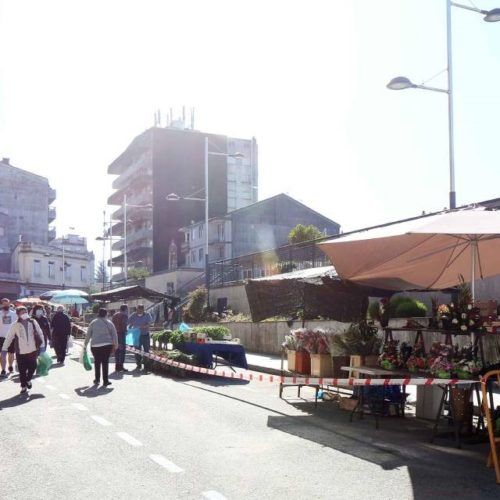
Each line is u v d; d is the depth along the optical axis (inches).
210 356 641.0
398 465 268.2
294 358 463.2
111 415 386.0
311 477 248.1
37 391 501.7
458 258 407.5
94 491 228.2
